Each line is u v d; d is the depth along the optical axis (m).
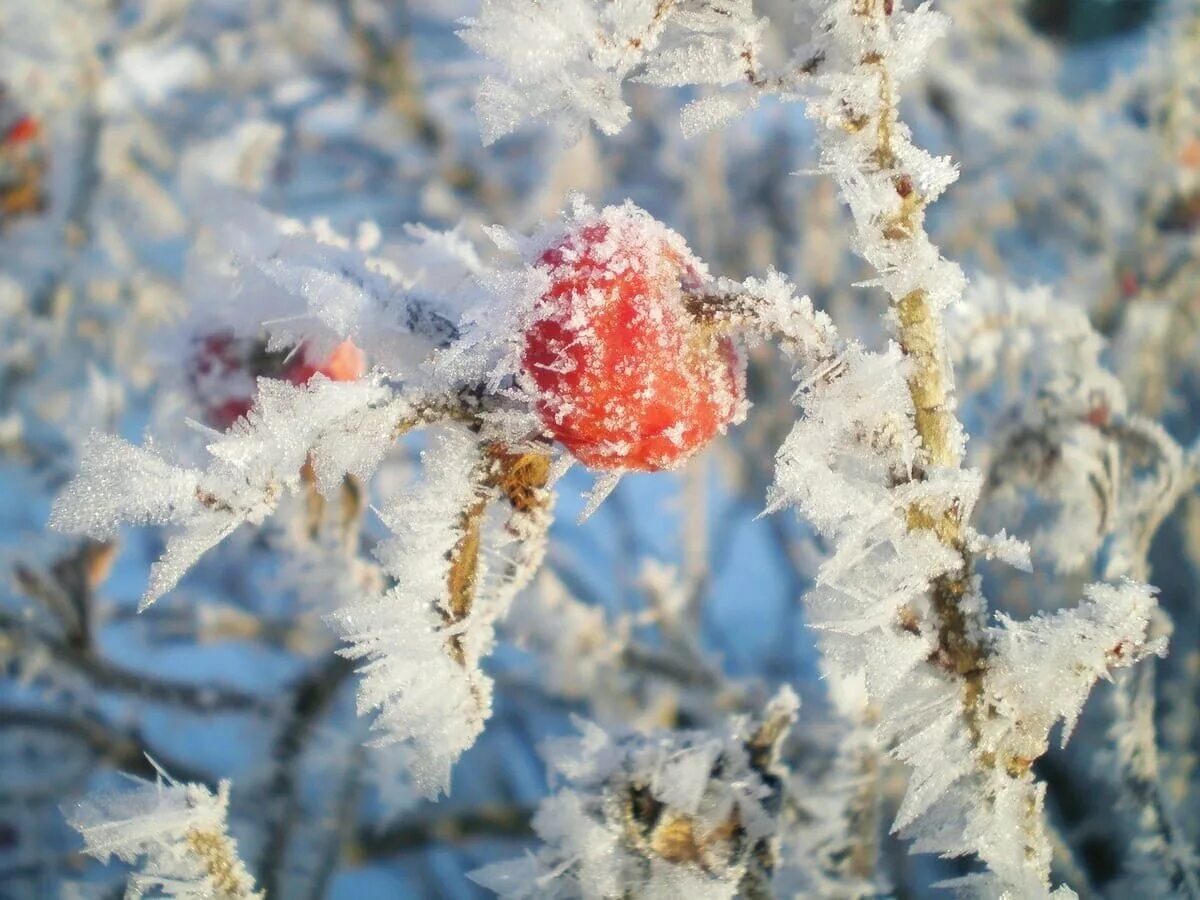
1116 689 0.20
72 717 0.25
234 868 0.13
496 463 0.12
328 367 0.15
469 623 0.12
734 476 0.38
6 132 0.35
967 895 0.12
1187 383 0.36
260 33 0.53
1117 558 0.21
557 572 0.36
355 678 0.23
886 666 0.12
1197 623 0.29
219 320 0.16
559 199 0.36
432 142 0.51
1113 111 0.40
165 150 0.43
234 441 0.11
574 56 0.11
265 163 0.35
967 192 0.41
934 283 0.11
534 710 0.34
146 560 0.37
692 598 0.33
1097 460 0.21
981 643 0.12
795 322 0.12
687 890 0.14
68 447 0.33
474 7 0.60
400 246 0.15
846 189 0.11
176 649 0.37
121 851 0.13
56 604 0.24
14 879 0.29
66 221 0.36
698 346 0.12
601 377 0.12
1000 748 0.12
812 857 0.17
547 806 0.14
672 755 0.14
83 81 0.36
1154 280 0.35
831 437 0.11
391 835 0.25
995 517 0.22
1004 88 0.45
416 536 0.12
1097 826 0.21
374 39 0.50
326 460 0.11
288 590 0.29
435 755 0.12
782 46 0.31
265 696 0.24
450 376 0.12
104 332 0.37
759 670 0.37
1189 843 0.24
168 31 0.45
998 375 0.25
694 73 0.11
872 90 0.11
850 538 0.11
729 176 0.43
